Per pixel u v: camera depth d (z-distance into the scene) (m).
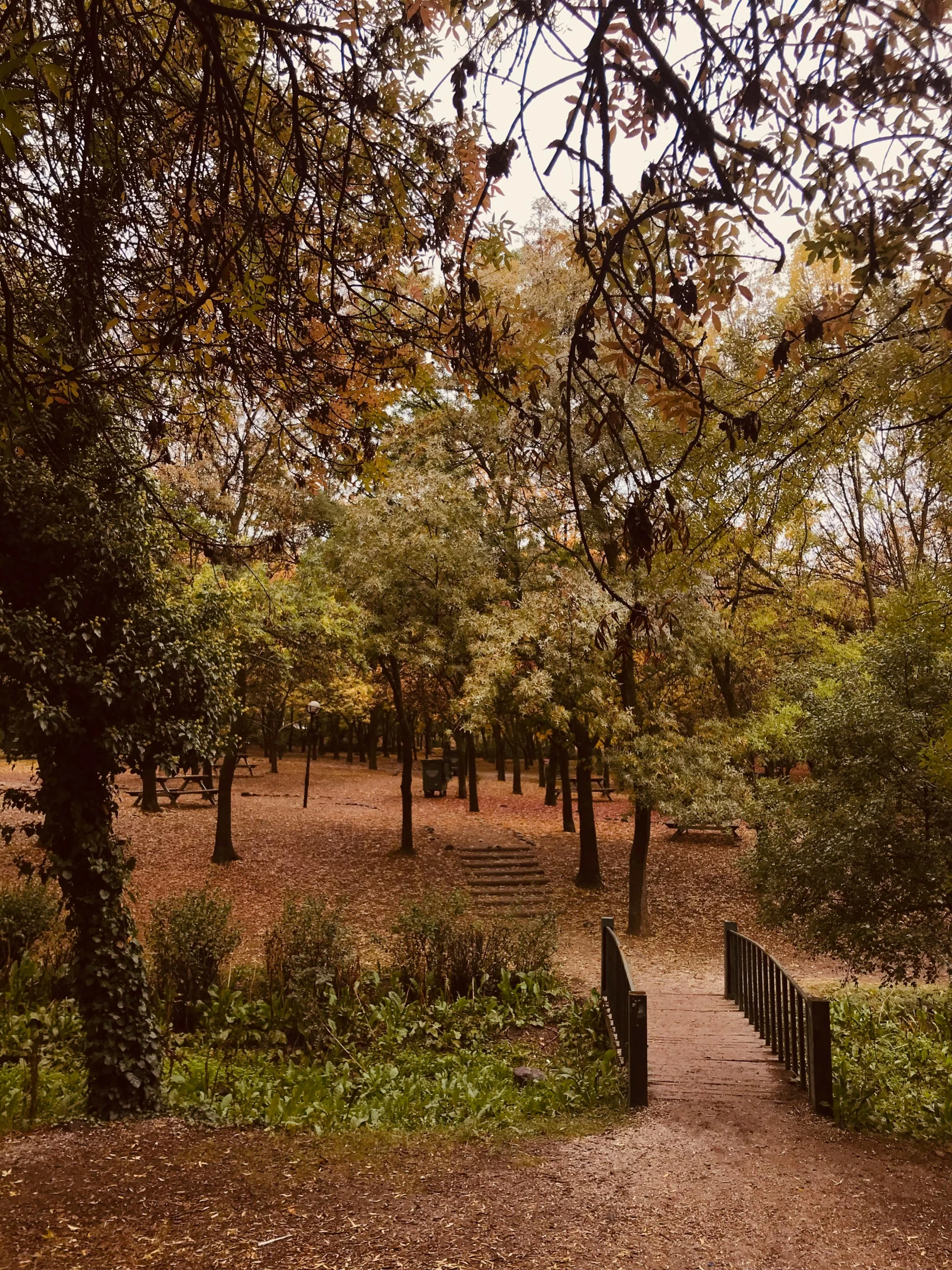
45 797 7.54
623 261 2.43
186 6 2.31
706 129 1.96
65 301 3.48
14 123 1.79
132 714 7.77
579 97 2.00
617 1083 7.67
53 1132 6.27
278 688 22.42
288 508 14.96
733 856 22.11
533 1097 7.54
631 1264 4.48
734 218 2.47
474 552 17.67
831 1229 4.91
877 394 5.42
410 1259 4.47
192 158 2.66
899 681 10.25
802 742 11.07
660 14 2.14
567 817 24.50
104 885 7.50
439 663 18.00
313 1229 4.80
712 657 19.02
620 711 15.62
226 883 17.30
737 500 6.09
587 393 2.25
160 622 8.02
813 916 10.45
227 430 4.23
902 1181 5.57
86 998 7.27
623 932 16.12
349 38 2.43
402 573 18.34
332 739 52.38
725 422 2.20
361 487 4.11
